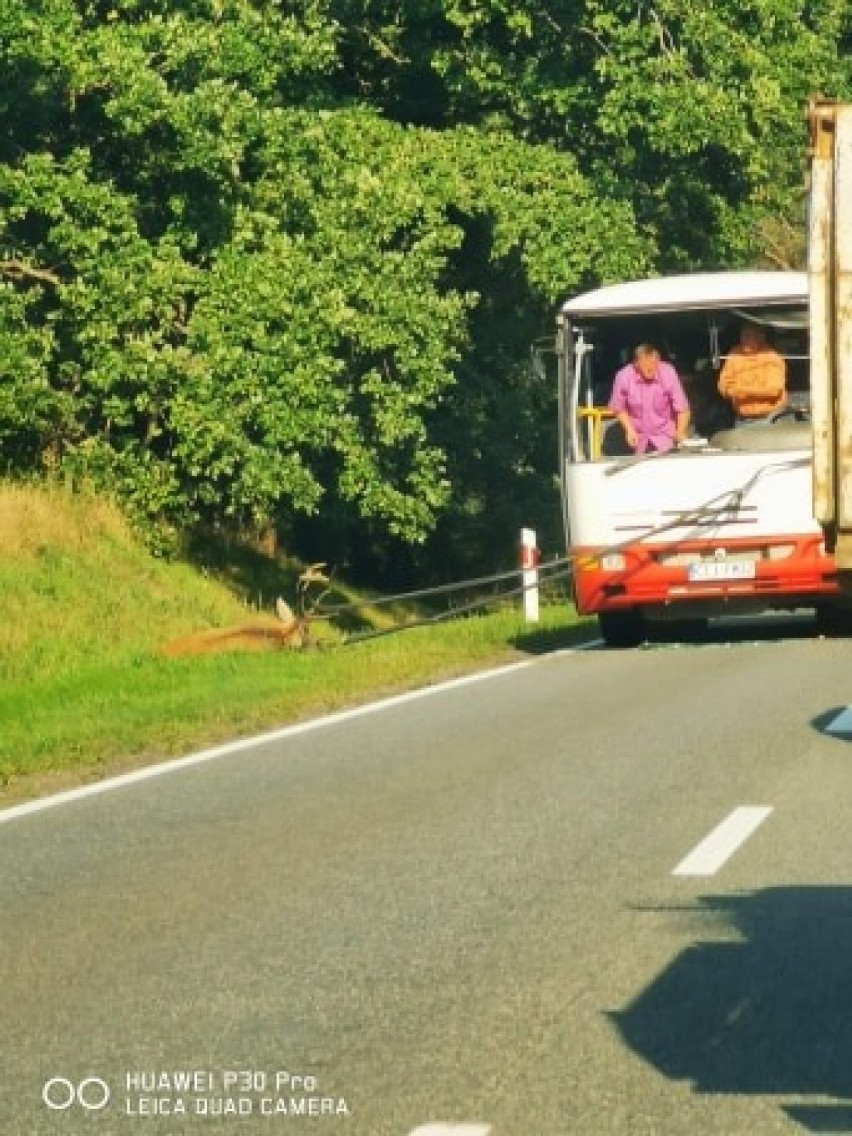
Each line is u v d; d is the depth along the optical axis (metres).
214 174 48.31
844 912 13.82
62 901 14.98
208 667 33.28
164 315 48.81
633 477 35.62
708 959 12.67
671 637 39.56
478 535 64.25
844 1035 11.08
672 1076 10.42
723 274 36.16
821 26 73.88
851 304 16.83
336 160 55.28
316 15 56.09
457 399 61.97
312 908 14.36
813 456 16.70
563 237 59.34
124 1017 11.77
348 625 54.81
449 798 18.80
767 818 17.16
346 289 51.94
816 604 36.53
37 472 50.69
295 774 20.77
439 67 61.12
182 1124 9.94
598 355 35.81
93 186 47.75
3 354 47.03
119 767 22.03
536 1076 10.45
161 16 49.59
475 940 13.26
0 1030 11.61
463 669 32.12
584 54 61.97
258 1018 11.63
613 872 15.21
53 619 42.66
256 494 48.84
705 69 62.00
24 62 47.31
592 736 22.72
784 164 69.88
